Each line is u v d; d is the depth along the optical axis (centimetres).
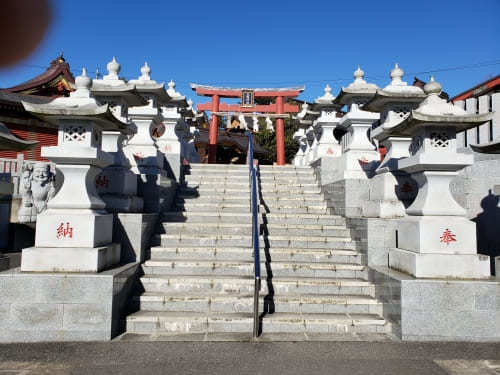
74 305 505
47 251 534
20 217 943
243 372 414
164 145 1132
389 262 632
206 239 748
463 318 513
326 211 937
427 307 514
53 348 476
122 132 748
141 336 520
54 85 2102
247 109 2156
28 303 504
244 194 1012
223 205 916
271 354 464
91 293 507
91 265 534
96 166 593
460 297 514
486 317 513
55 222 548
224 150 2911
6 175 1048
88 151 558
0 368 416
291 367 428
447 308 514
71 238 547
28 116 1881
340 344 500
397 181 697
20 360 439
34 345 486
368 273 647
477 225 803
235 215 857
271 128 2297
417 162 565
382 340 514
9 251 876
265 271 667
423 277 534
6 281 504
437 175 573
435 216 562
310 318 553
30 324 501
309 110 1295
